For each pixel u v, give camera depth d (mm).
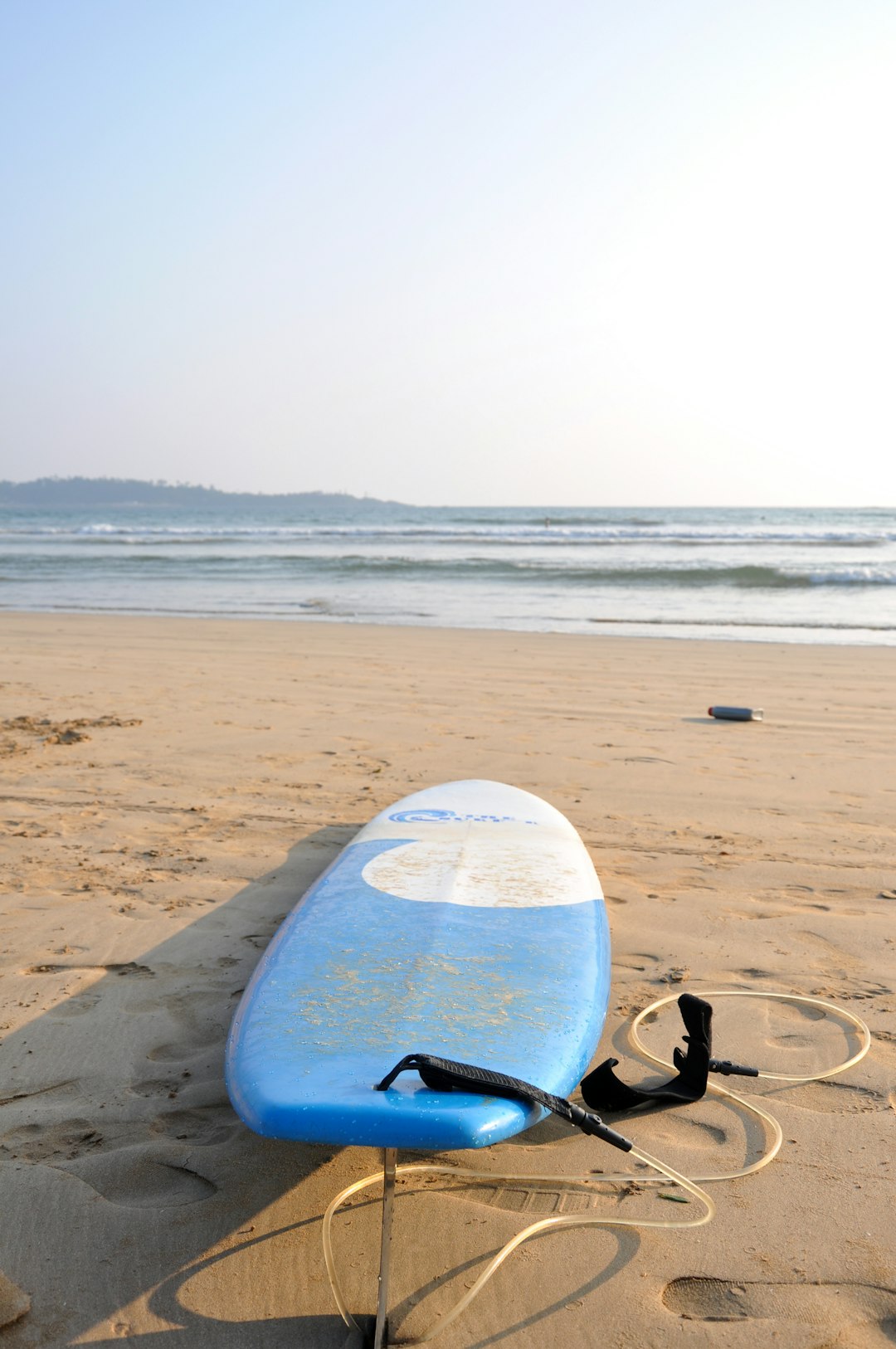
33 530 58406
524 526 62500
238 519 100312
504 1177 2400
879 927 3904
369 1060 2205
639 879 4461
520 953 2883
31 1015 3205
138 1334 1961
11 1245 2195
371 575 24609
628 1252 2170
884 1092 2773
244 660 10953
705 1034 2730
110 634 13438
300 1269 2129
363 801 5621
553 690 9109
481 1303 2025
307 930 3018
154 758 6543
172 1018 3191
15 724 7516
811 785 5977
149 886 4348
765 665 10594
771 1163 2471
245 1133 2598
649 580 22297
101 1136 2586
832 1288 2057
